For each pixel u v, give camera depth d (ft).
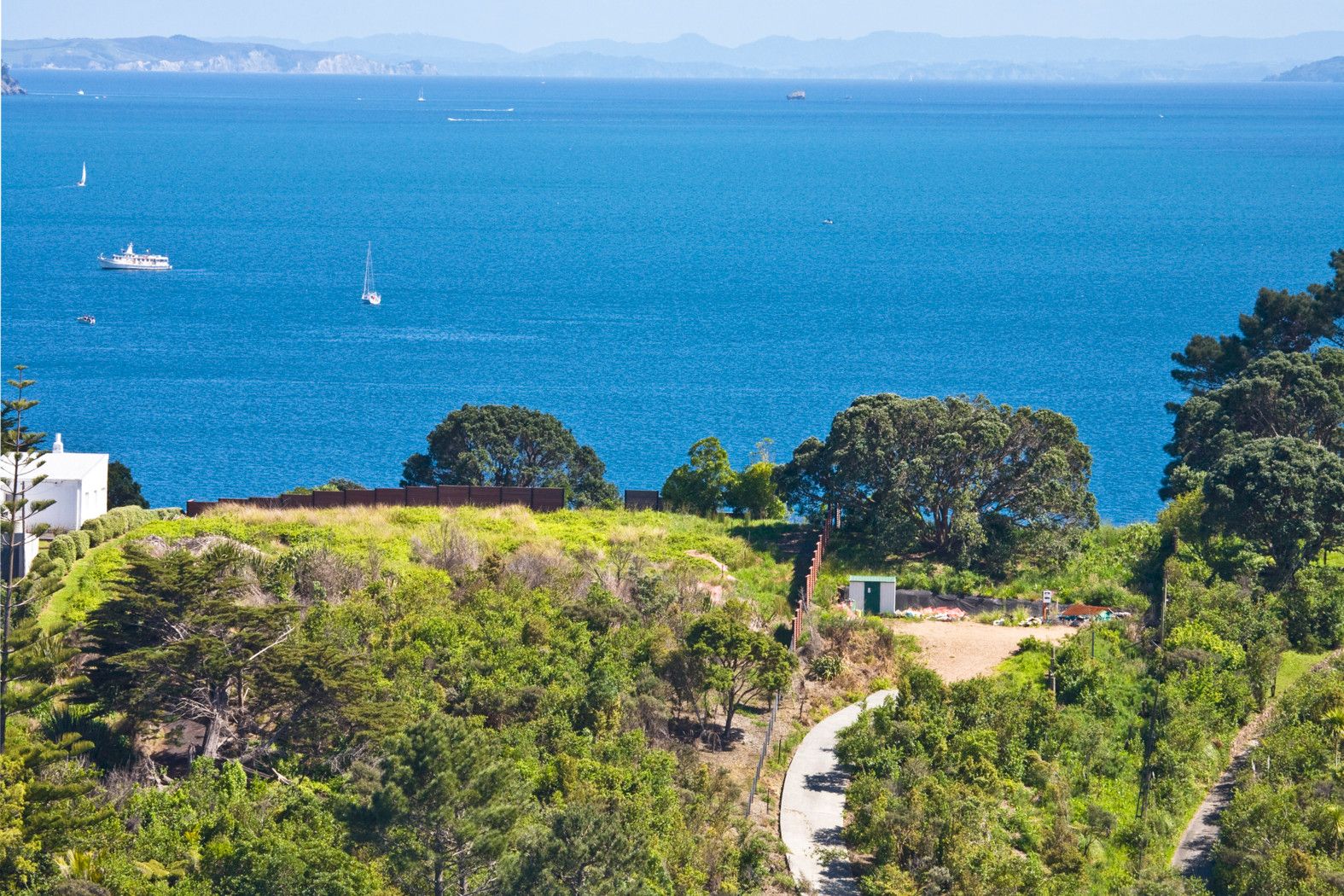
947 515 592.19
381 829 286.46
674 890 320.29
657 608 481.05
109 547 496.23
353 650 400.26
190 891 289.53
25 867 281.95
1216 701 476.13
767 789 397.19
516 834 295.69
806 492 615.98
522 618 453.17
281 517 556.10
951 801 375.45
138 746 362.33
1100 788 424.46
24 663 333.62
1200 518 599.98
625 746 381.60
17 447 370.53
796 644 481.05
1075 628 528.22
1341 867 379.96
